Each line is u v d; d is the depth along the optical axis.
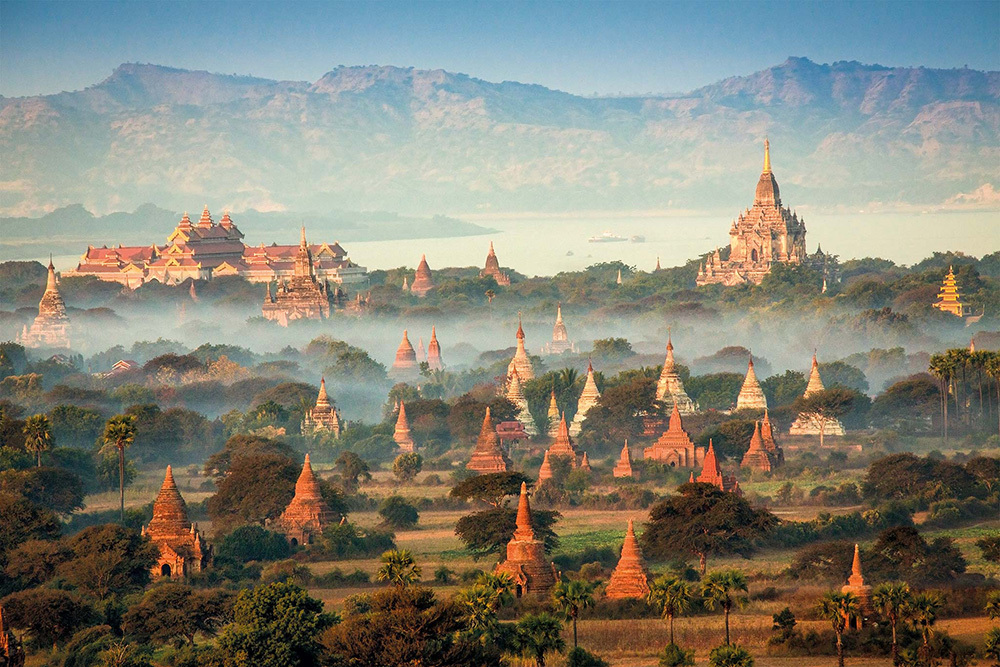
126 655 158.62
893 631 161.50
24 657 167.12
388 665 141.75
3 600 174.88
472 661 143.25
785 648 164.25
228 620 171.12
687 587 165.50
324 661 146.38
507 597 181.12
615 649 165.62
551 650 154.62
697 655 163.38
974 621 173.62
